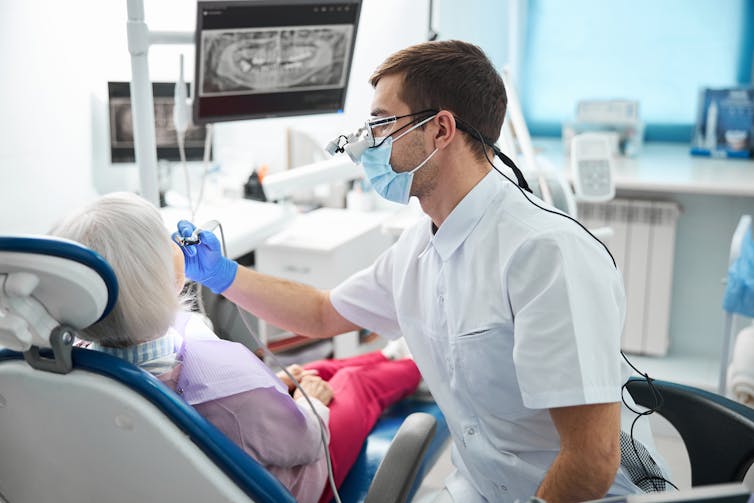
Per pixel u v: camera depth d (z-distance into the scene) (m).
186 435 1.08
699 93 3.34
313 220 2.95
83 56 2.33
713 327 3.30
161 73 2.58
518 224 1.28
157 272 1.13
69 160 2.31
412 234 1.51
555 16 3.56
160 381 1.09
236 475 1.09
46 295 0.99
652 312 3.24
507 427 1.37
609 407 1.18
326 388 1.68
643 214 3.15
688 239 3.24
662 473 1.42
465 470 1.52
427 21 2.86
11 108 2.06
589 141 2.50
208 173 2.76
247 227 2.20
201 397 1.21
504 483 1.39
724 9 3.40
